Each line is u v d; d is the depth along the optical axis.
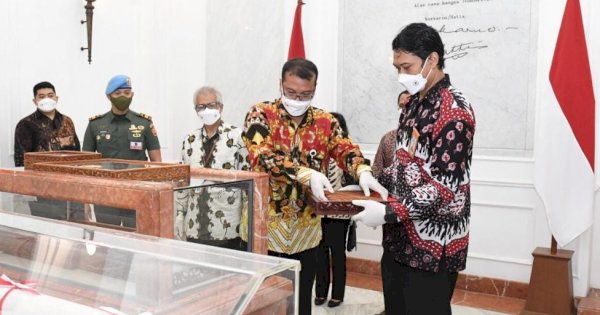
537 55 4.01
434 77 1.78
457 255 1.78
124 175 1.23
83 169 1.29
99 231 1.10
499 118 4.18
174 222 1.10
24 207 1.30
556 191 3.51
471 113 1.71
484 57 4.21
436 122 1.72
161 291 0.92
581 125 3.45
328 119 2.20
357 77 4.74
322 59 4.83
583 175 3.45
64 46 4.61
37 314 0.89
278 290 0.88
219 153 3.23
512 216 4.13
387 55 4.61
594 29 3.73
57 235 1.08
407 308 1.83
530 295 3.62
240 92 5.18
